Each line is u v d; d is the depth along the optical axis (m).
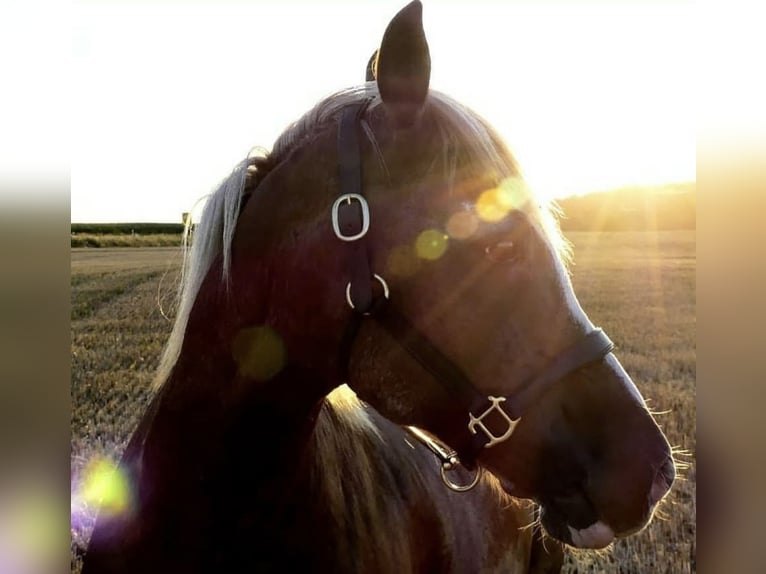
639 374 10.26
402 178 1.72
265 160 1.95
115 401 8.40
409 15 1.65
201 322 1.90
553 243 1.75
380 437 2.53
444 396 1.72
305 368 1.82
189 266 1.99
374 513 2.21
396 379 1.75
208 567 1.88
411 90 1.69
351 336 1.75
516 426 1.70
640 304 17.17
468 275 1.67
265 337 1.82
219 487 1.87
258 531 1.88
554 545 3.56
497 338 1.68
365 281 1.70
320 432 2.10
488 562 2.87
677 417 7.96
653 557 5.04
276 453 1.89
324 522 1.96
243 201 1.92
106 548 2.00
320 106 1.95
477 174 1.70
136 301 15.13
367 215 1.71
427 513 2.55
